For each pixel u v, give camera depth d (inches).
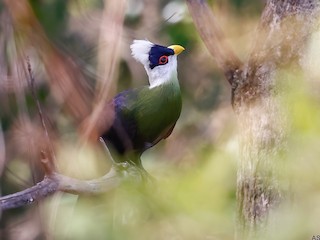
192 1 260.1
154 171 286.7
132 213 219.3
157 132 374.3
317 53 219.6
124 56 434.3
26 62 292.8
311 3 236.5
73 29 400.8
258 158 238.5
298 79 223.5
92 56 348.8
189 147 360.8
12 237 424.2
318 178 203.6
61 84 242.4
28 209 430.9
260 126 239.6
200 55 468.8
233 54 253.9
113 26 235.8
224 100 477.1
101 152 338.3
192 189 200.2
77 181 247.3
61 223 255.9
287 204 220.2
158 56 376.5
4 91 340.5
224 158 213.2
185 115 471.5
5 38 336.8
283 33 238.5
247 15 398.3
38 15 371.2
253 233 235.1
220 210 200.4
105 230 226.8
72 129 349.1
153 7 458.9
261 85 241.1
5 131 395.2
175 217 205.2
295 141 212.8
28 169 409.4
